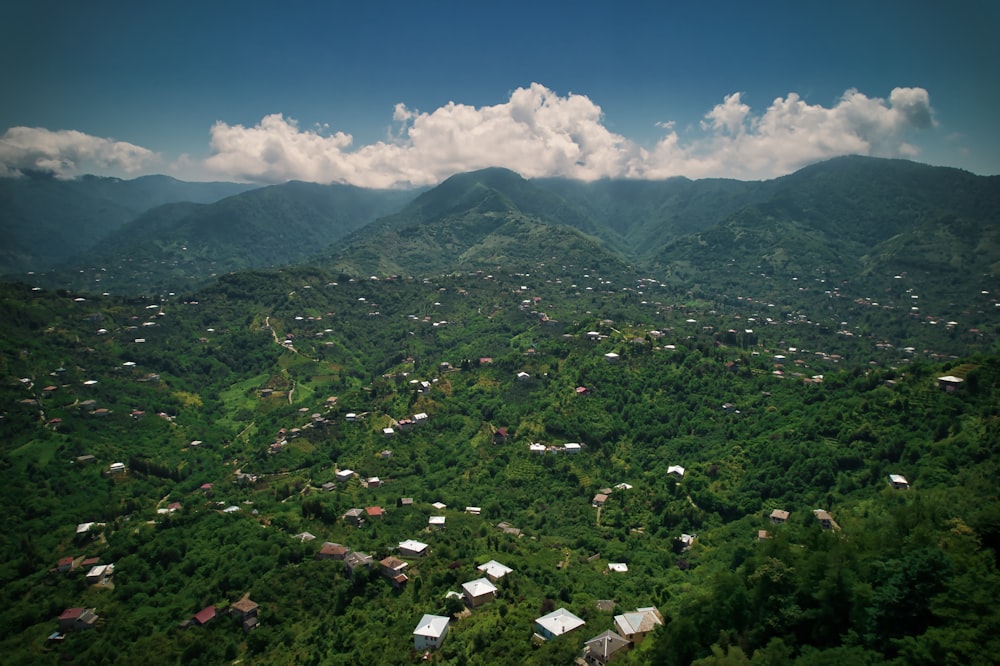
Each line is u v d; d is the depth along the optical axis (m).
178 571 133.88
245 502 167.62
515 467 179.75
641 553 131.62
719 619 77.88
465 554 128.38
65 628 120.12
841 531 100.38
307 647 106.75
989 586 63.03
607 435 189.75
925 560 65.88
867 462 140.25
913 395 154.00
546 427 197.88
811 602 74.19
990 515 78.31
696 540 134.50
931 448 134.38
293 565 129.50
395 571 121.38
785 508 137.88
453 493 170.75
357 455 196.88
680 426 189.38
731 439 176.38
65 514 162.88
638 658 82.62
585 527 147.62
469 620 103.50
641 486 161.75
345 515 153.88
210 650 108.94
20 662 110.81
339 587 122.31
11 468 175.38
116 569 137.25
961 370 157.38
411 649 97.44
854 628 68.62
